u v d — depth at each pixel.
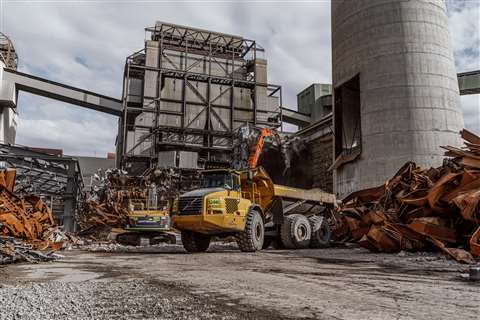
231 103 60.50
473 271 7.33
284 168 45.91
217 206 14.83
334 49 37.62
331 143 45.09
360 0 34.16
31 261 11.27
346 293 5.91
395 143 30.33
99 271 8.97
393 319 4.23
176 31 62.00
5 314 4.20
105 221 29.73
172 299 5.31
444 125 30.27
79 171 33.78
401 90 30.83
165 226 21.06
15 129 60.97
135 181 37.59
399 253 13.42
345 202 19.53
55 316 4.18
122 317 4.21
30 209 15.81
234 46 64.62
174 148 55.56
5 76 54.22
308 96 70.00
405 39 31.50
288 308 4.79
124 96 57.16
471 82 49.03
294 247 18.61
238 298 5.45
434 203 13.07
